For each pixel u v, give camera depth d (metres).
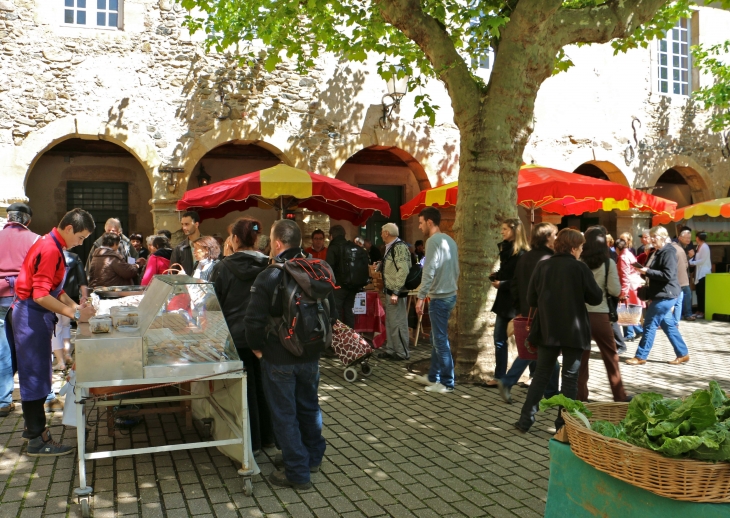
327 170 11.54
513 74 5.98
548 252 5.18
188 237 6.37
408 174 14.46
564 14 5.94
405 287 7.57
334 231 7.78
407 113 12.09
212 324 3.70
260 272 3.78
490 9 6.32
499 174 6.17
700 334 10.03
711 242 13.87
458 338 6.39
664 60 14.39
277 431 3.64
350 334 6.45
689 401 2.13
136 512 3.31
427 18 6.18
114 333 3.54
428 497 3.55
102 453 3.31
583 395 5.07
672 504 2.03
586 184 7.49
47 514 3.27
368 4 10.99
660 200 8.42
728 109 14.64
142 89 10.59
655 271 7.30
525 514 3.34
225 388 3.96
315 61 11.43
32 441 4.11
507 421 5.01
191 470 3.91
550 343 4.43
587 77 13.47
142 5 10.55
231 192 7.07
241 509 3.37
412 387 6.16
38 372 4.05
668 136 14.30
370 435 4.65
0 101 9.90
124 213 13.04
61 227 4.05
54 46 10.15
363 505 3.44
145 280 6.57
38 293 3.88
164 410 4.58
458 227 6.40
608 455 2.15
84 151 12.54
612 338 4.97
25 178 10.04
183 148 10.79
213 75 10.90
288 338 3.50
